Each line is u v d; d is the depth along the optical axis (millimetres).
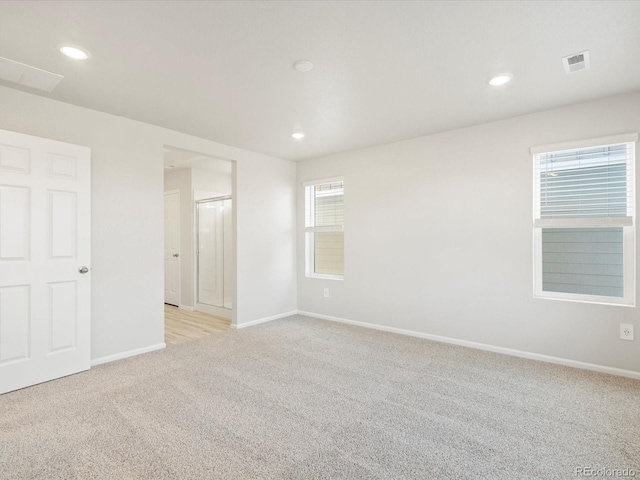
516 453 1813
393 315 4137
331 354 3354
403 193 4035
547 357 3133
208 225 5488
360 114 3184
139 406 2301
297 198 5164
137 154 3363
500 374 2850
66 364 2789
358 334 4047
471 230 3547
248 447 1860
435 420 2143
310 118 3295
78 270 2852
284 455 1795
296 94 2740
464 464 1727
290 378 2777
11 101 2609
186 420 2129
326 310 4816
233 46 2061
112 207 3184
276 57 2188
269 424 2090
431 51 2125
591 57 2193
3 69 2309
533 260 3221
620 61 2240
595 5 1698
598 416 2180
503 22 1837
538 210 3238
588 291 3078
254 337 3938
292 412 2236
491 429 2039
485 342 3473
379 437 1960
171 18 1788
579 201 3053
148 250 3455
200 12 1739
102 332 3113
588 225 2957
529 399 2410
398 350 3469
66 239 2779
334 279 4727
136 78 2457
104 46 2049
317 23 1841
